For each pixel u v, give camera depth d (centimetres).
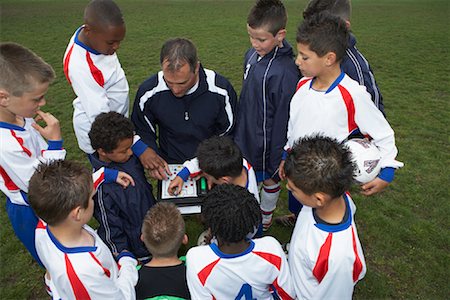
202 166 238
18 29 1277
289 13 1605
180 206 267
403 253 354
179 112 292
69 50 286
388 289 317
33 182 184
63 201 178
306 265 196
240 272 197
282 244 363
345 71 258
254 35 279
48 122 249
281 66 286
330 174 177
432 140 550
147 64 902
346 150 193
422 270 335
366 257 351
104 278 189
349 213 199
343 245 187
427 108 655
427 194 434
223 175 236
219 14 1558
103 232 262
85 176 190
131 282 214
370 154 238
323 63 229
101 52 284
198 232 373
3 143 232
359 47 1052
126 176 257
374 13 1583
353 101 232
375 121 236
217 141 242
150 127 306
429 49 1022
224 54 988
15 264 343
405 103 675
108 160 271
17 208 262
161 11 1642
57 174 184
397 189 444
